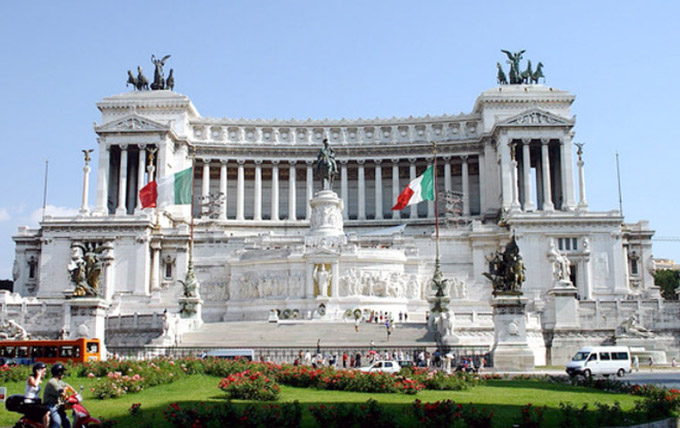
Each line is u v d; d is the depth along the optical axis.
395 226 132.12
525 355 53.31
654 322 75.75
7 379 39.47
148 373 38.59
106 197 125.94
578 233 106.06
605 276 105.31
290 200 136.25
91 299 55.34
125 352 60.62
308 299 90.25
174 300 94.56
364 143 138.12
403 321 85.25
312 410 27.30
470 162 137.75
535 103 132.62
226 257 103.69
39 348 51.06
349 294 90.81
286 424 26.56
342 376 38.06
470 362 54.00
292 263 92.62
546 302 76.69
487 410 29.62
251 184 143.12
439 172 140.25
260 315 92.25
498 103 133.00
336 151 138.38
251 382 33.84
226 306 96.12
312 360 57.41
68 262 107.38
